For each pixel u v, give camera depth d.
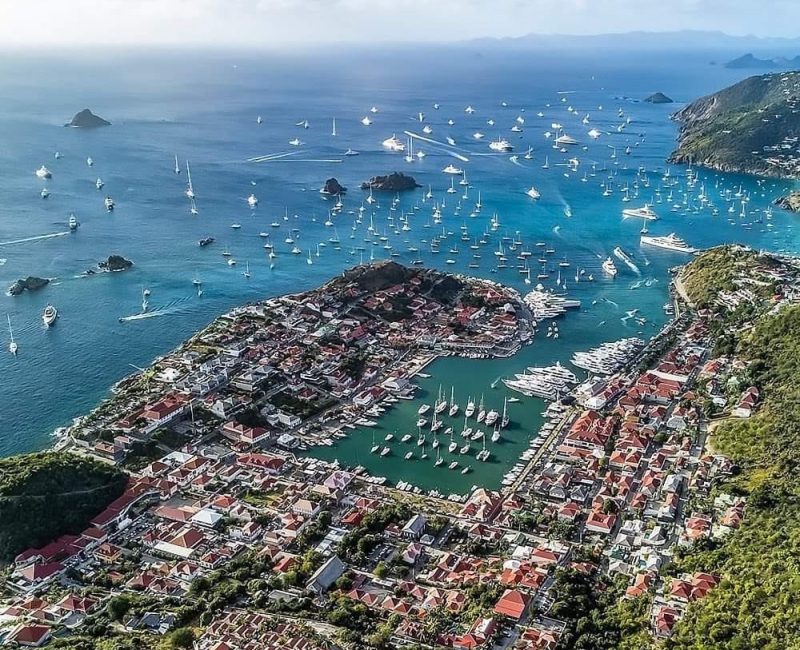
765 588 172.50
